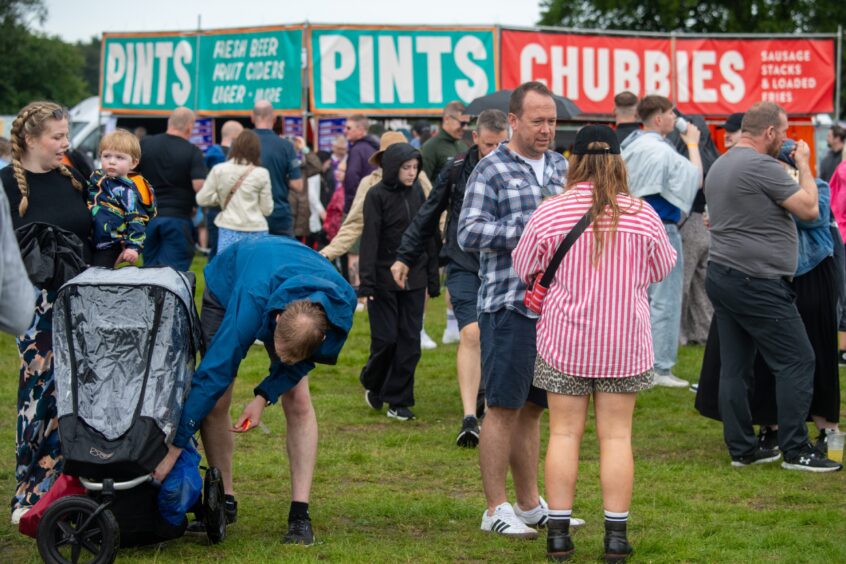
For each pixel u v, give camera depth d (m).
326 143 18.61
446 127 10.77
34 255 5.45
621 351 5.07
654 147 9.42
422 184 9.78
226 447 5.73
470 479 6.98
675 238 9.77
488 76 18.81
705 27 44.31
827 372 7.55
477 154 7.50
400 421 8.70
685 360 11.30
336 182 15.77
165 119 21.75
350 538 5.68
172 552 5.35
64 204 5.85
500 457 5.79
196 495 5.15
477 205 5.75
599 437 5.27
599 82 19.59
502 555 5.43
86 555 5.25
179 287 5.30
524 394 5.68
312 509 6.23
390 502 6.32
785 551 5.54
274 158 12.19
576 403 5.23
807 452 7.26
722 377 7.42
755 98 20.38
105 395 4.96
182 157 11.35
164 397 4.99
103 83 20.14
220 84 19.16
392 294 8.62
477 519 6.09
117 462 4.79
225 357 5.04
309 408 5.63
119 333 5.10
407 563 5.29
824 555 5.44
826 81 20.42
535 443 5.95
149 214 6.43
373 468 7.22
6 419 8.49
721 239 7.22
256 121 12.34
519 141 5.84
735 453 7.39
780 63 20.38
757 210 7.04
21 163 5.79
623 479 5.20
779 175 6.96
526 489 5.98
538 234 5.11
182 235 11.43
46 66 80.19
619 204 5.11
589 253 5.05
